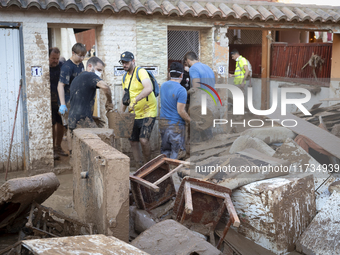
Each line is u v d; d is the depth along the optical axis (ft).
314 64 29.96
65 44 32.42
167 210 13.05
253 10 23.48
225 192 11.84
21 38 19.16
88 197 12.28
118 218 10.05
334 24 25.88
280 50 34.04
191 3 22.76
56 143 22.65
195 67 18.52
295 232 11.63
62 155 23.02
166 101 19.07
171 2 22.26
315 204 12.28
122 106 19.54
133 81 18.69
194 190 11.66
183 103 18.62
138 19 21.18
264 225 11.46
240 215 12.22
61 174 20.58
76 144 13.91
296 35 43.34
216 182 12.34
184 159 19.67
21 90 19.75
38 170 20.16
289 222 11.46
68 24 20.40
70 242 7.92
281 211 11.25
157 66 22.08
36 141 19.99
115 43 20.89
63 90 19.54
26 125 19.86
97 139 12.89
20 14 18.76
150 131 19.36
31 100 19.63
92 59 17.89
